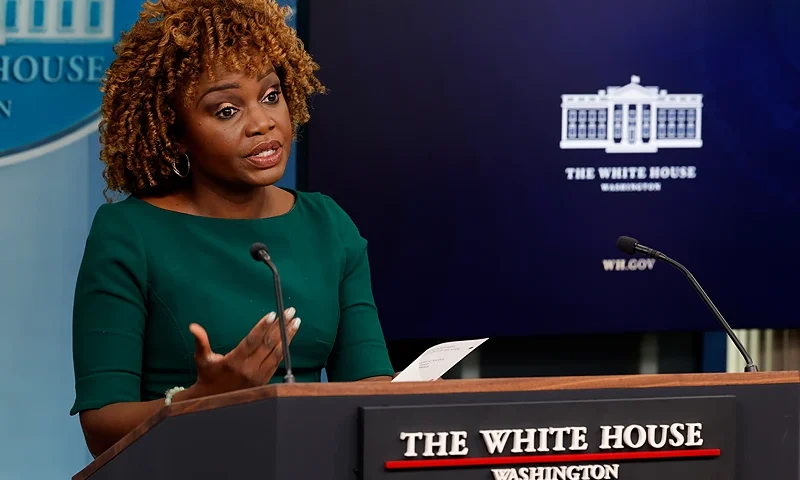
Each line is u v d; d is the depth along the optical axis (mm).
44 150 8938
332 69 9172
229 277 5652
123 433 5043
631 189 9812
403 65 9305
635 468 4133
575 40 9578
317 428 3891
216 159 5613
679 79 9773
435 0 9305
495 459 3990
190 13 5691
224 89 5598
